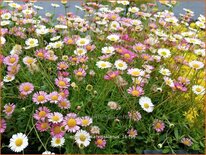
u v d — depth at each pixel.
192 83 0.45
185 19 0.59
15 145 0.35
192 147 0.40
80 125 0.38
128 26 0.51
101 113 0.40
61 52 0.47
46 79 0.41
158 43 0.51
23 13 0.56
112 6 0.62
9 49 0.49
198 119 0.42
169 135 0.41
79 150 0.37
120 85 0.40
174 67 0.48
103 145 0.37
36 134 0.39
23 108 0.38
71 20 0.53
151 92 0.43
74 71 0.42
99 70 0.45
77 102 0.40
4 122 0.38
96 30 0.53
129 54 0.43
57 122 0.36
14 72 0.41
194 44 0.48
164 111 0.43
